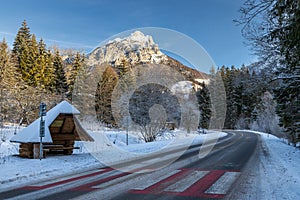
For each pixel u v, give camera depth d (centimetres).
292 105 1466
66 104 1174
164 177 757
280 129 2909
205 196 546
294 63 766
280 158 1258
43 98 2505
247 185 651
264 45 1023
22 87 2628
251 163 1067
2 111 2275
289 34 655
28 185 644
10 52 3703
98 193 568
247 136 3419
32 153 1071
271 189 605
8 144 1597
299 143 2361
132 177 755
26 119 2442
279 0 620
